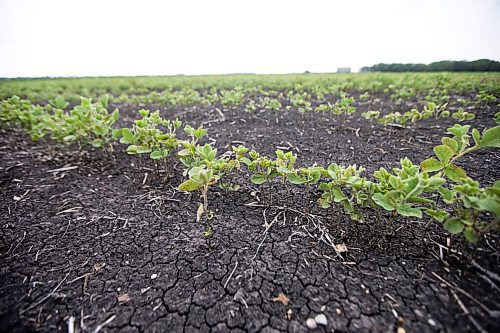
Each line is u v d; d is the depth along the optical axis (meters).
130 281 1.46
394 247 1.56
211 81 13.64
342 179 1.47
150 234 1.83
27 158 3.26
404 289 1.29
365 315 1.19
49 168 2.96
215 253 1.62
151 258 1.61
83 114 2.77
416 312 1.18
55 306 1.33
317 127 4.36
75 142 3.75
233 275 1.46
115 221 1.98
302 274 1.43
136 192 2.40
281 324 1.18
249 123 4.80
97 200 2.28
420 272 1.37
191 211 2.08
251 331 1.17
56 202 2.25
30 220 2.01
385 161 2.91
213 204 2.15
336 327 1.15
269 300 1.30
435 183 1.20
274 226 1.84
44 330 1.21
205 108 6.50
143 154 3.29
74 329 1.21
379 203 1.30
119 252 1.68
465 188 1.14
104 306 1.32
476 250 1.45
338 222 1.75
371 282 1.35
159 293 1.38
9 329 1.21
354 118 4.91
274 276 1.43
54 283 1.46
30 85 12.68
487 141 1.28
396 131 3.96
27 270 1.55
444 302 1.20
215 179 1.54
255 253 1.60
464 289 1.25
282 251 1.61
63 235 1.84
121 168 2.93
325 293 1.31
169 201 2.23
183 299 1.33
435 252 1.49
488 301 1.18
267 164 1.71
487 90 6.14
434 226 1.70
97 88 13.00
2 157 3.26
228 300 1.32
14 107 3.97
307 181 1.63
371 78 11.29
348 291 1.31
